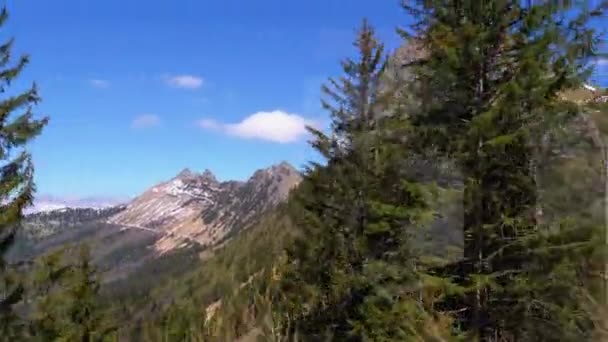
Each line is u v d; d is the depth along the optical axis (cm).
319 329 2397
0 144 1744
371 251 2039
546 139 1345
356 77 2259
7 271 1775
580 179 1347
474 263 1355
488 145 1298
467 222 1375
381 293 1867
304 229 2420
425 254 1530
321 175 2300
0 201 1720
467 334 1338
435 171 1420
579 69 1296
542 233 1277
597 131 1370
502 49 1364
